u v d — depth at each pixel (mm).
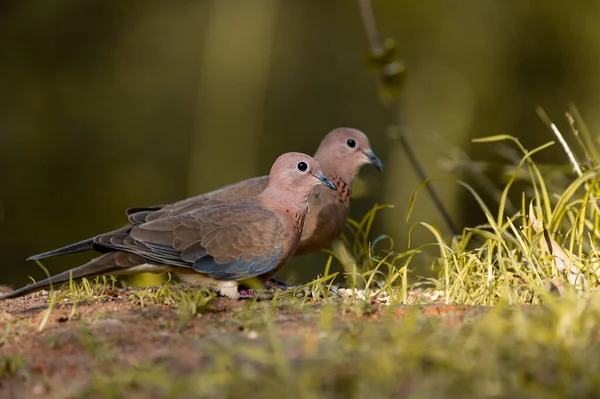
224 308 7547
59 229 19609
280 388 5090
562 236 8867
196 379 5238
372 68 12984
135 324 6922
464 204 18672
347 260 10281
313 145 22422
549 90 20797
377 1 23188
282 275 17016
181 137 22250
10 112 20844
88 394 5473
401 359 5395
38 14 22219
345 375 5234
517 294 7820
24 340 6703
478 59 21484
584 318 5898
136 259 8828
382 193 19719
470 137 20281
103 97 22172
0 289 9625
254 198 9844
